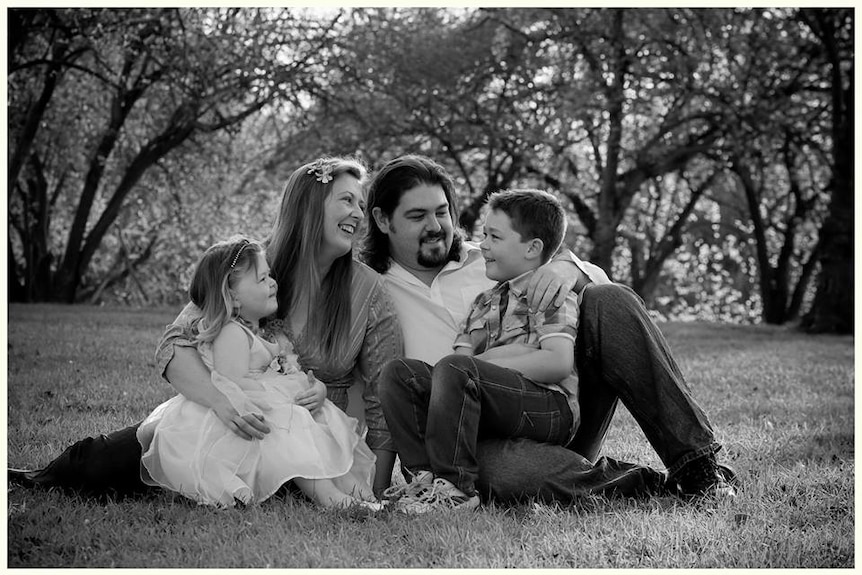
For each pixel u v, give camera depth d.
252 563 2.88
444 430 3.53
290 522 3.27
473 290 4.23
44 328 11.58
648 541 3.12
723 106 19.02
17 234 25.06
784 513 3.53
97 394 6.29
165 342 3.76
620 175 21.23
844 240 18.39
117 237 27.95
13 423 5.20
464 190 24.00
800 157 23.12
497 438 3.72
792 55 19.70
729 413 6.31
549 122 20.20
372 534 3.16
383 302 4.10
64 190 25.61
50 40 17.84
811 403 6.88
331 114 20.70
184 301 29.95
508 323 3.82
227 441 3.62
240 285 3.80
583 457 3.85
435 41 20.38
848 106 18.91
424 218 4.14
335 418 3.83
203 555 2.95
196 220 23.81
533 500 3.59
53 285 23.36
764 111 18.95
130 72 21.30
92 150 22.56
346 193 3.99
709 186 24.69
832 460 4.69
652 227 26.36
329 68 20.08
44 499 3.59
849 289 18.31
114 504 3.54
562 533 3.19
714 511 3.48
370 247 4.31
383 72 20.20
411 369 3.68
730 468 3.98
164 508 3.46
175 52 18.53
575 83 19.69
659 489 3.75
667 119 20.17
